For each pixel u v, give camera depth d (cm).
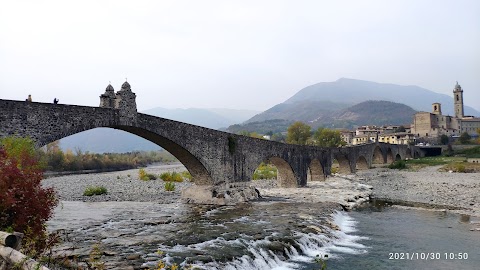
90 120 2964
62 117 2775
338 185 6712
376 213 4147
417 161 12162
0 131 2389
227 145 4591
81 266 1730
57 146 12775
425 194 5669
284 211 3753
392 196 5578
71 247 2162
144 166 17538
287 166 6088
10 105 2459
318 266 2200
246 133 17600
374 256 2461
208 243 2391
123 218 3278
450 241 2856
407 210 4356
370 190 6222
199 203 4316
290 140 14850
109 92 3212
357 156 10125
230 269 1938
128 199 4762
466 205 4653
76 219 3206
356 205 4712
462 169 9569
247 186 4878
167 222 3102
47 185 6731
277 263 2216
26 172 1652
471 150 14012
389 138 19150
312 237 2683
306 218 3347
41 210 1630
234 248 2277
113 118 3130
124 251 2125
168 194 5303
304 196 5084
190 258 2028
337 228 3139
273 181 7538
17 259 1086
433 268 2228
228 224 3039
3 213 1498
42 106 2648
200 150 4109
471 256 2472
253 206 4116
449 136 17800
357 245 2739
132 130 3441
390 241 2858
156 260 1961
